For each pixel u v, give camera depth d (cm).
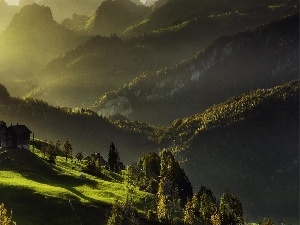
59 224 11462
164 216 14075
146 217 13800
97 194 14525
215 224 15112
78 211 12338
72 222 11725
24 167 15425
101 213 12825
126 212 12781
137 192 16075
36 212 11681
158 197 15238
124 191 15762
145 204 14988
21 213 11431
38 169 15712
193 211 15988
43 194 12562
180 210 15762
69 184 15200
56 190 13200
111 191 15338
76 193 14125
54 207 12100
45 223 11312
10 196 12069
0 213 7531
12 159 15688
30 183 13450
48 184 14375
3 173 14212
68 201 12650
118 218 12000
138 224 12575
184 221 14538
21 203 11900
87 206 12888
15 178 13900
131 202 14400
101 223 12238
